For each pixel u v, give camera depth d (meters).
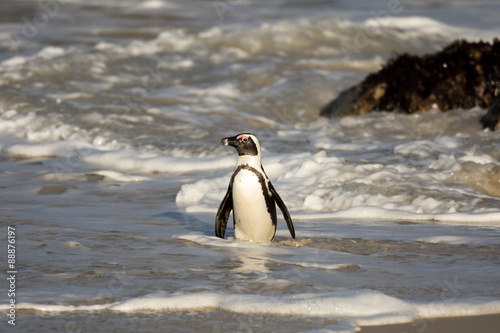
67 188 38.12
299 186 35.19
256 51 86.31
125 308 16.05
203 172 42.12
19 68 72.25
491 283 18.55
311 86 71.44
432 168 37.16
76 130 53.25
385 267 20.47
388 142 47.72
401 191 33.34
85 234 25.59
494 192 34.50
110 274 19.12
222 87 70.56
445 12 125.94
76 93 65.44
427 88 57.78
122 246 23.31
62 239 24.41
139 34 101.12
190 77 74.00
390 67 61.41
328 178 35.88
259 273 19.33
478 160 37.22
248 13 126.56
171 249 22.84
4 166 44.22
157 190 37.78
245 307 16.00
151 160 44.50
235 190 23.80
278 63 80.50
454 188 34.19
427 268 20.44
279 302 16.22
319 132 52.31
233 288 17.67
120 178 41.00
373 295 16.58
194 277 18.83
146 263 20.56
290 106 66.50
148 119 58.06
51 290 17.45
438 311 16.03
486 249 23.31
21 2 137.00
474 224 28.61
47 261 20.70
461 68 58.03
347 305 15.99
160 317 15.45
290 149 46.28
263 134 53.78
